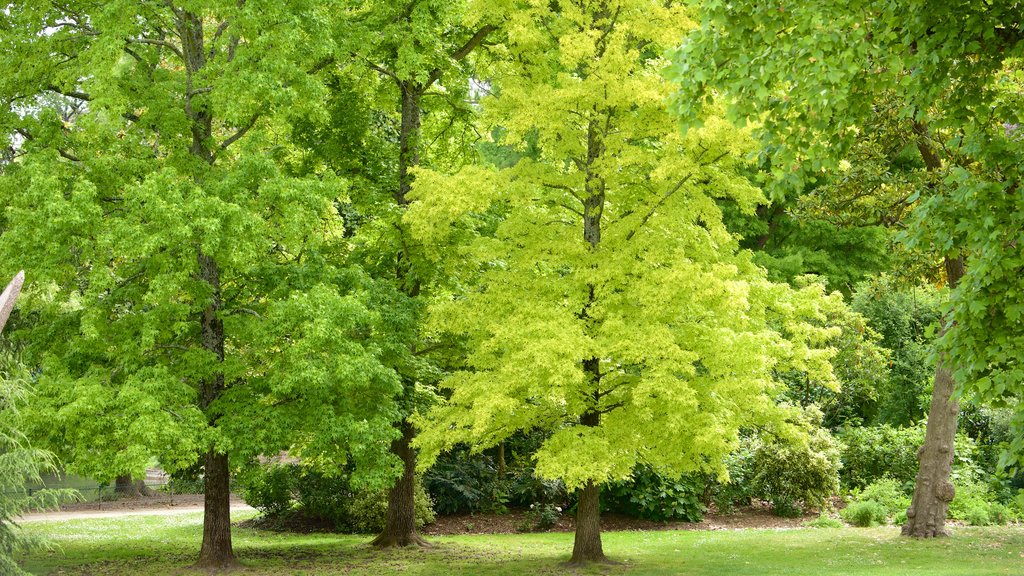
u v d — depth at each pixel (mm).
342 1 16594
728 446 12586
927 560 13914
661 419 13234
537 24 14914
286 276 15172
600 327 13273
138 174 14188
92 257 13336
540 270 16328
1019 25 7695
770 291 14125
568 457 12633
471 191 13867
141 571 14836
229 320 14938
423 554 16781
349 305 14086
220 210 12914
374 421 14922
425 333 16875
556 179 14516
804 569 13367
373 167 18422
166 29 16047
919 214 7828
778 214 34125
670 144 12906
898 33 8102
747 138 12281
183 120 14375
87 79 14812
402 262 17938
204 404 15180
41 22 15023
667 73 7809
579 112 13836
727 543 16828
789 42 7461
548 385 12867
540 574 13844
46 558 16312
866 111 8234
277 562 15969
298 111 14977
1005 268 7383
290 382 13773
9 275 13320
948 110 8633
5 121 14695
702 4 7340
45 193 12695
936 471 16562
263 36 13789
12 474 11109
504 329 13266
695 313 14047
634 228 14148
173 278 13023
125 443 13023
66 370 13781
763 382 13039
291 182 14062
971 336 7551
